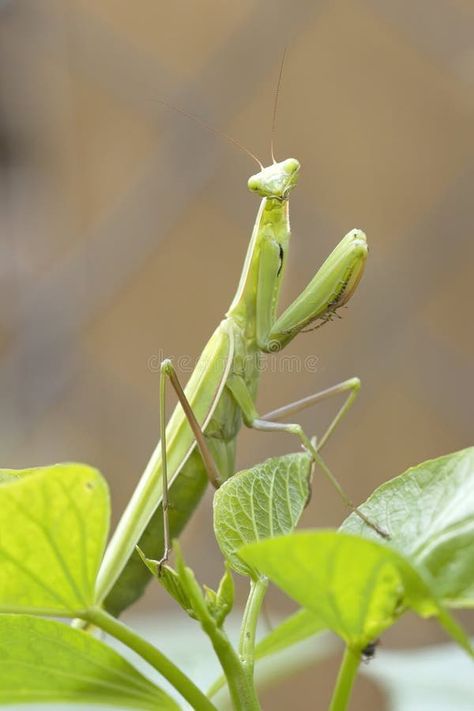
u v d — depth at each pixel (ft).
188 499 1.62
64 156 2.22
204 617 1.36
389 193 2.10
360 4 2.07
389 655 1.59
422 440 2.09
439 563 1.36
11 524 1.25
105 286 2.21
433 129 2.08
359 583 1.18
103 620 1.37
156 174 2.16
